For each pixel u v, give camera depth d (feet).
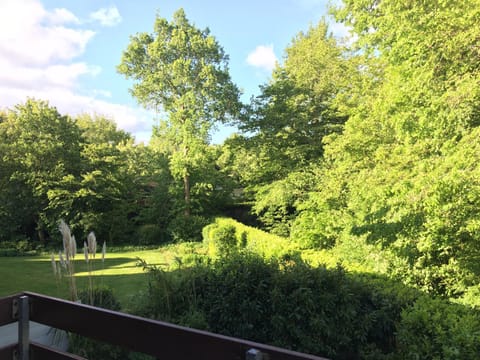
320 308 10.59
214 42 53.31
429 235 12.26
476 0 10.98
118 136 82.74
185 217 52.54
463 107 10.58
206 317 11.55
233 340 3.47
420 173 12.34
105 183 49.06
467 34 10.56
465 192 10.72
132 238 52.90
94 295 13.47
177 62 51.11
